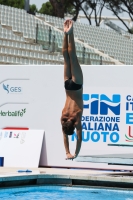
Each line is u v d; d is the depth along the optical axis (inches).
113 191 438.6
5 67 586.2
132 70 534.9
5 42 1021.2
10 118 586.2
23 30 1215.6
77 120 402.0
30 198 404.8
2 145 582.6
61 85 565.9
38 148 566.3
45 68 572.1
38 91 575.5
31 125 577.9
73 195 419.8
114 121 538.9
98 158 505.0
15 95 583.5
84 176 450.6
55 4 1812.3
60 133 563.5
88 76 550.6
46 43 1131.9
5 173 463.2
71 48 379.9
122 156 531.8
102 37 1546.5
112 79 541.6
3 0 2128.4
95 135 545.0
